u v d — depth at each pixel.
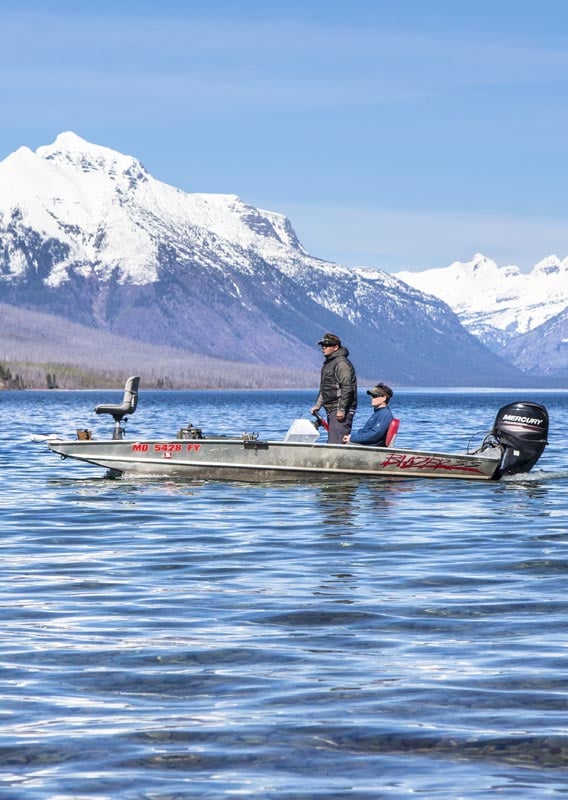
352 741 8.02
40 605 12.89
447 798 6.91
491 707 8.77
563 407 167.88
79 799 6.95
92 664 10.16
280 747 7.90
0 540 18.42
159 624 11.84
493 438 27.92
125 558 16.48
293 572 15.19
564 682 9.43
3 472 31.34
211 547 17.50
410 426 70.62
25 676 9.77
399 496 24.38
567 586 13.91
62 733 8.21
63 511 22.25
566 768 7.46
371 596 13.36
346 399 26.02
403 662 10.18
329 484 26.39
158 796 7.02
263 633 11.38
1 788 7.15
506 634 11.25
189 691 9.30
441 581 14.39
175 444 26.70
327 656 10.43
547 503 23.19
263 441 26.19
